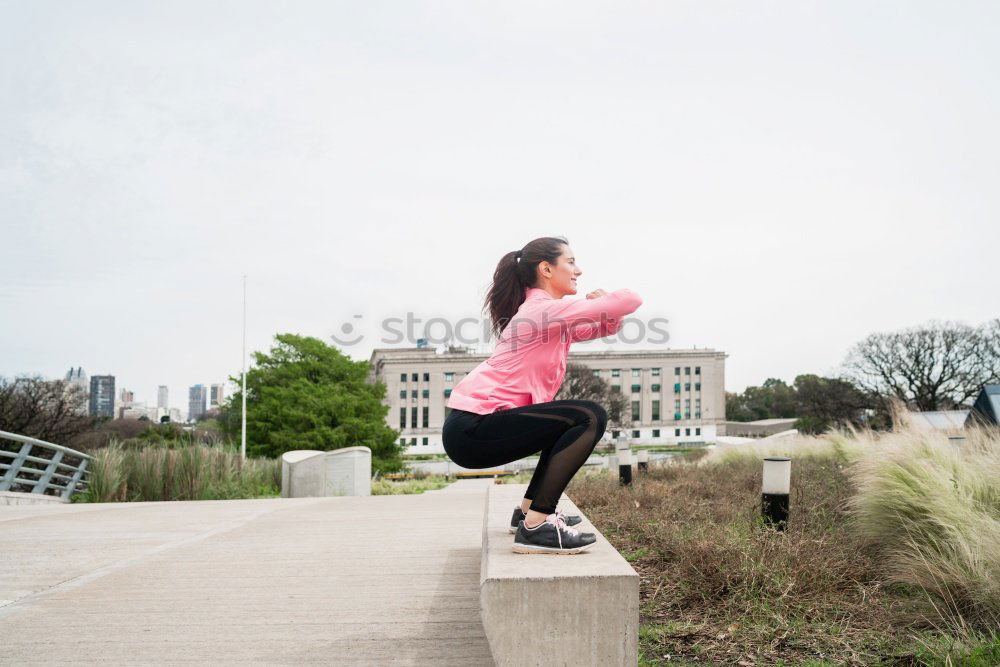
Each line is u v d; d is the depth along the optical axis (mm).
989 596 3637
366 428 30250
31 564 4656
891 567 4523
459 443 2426
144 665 2721
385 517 7000
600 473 13641
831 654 3312
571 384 65688
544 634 2014
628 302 2406
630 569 2107
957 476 5562
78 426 26938
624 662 2018
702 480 10469
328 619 3293
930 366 44500
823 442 15547
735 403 121812
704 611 3988
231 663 2736
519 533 2396
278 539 5590
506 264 2672
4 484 10367
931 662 3074
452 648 2885
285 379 30266
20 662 2760
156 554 4984
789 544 4707
